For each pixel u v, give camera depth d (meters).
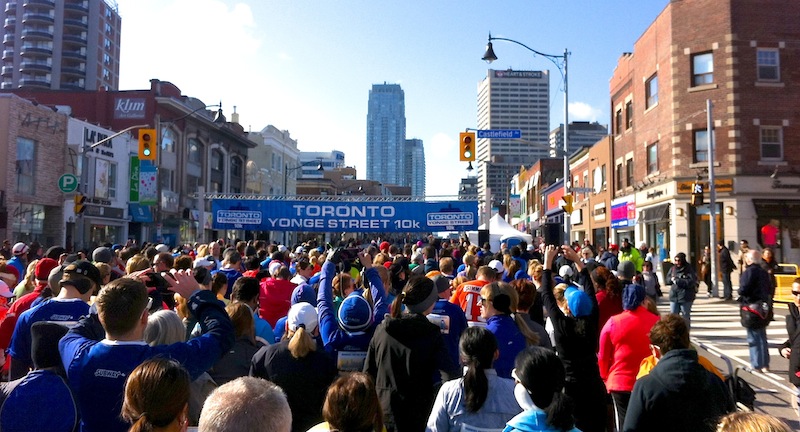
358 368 4.98
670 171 27.05
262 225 24.30
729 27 25.59
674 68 26.91
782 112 25.34
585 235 41.25
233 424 2.32
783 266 19.95
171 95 43.97
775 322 15.29
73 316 4.91
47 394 3.57
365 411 3.01
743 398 4.83
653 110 29.11
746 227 25.12
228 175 52.47
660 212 27.61
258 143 62.81
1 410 3.54
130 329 3.33
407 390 4.43
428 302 4.82
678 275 13.62
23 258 14.05
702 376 3.78
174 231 42.22
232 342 3.55
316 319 4.77
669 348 3.99
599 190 37.91
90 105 40.94
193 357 3.30
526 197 65.56
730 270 19.80
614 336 5.57
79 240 23.19
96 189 32.41
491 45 23.42
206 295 3.68
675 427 3.73
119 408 3.18
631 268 9.08
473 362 3.82
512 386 3.90
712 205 21.45
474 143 20.64
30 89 41.25
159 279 4.62
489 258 13.98
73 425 3.56
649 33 29.62
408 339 4.48
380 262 9.27
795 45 25.55
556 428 3.25
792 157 25.25
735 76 25.45
